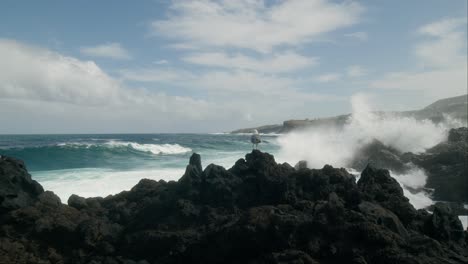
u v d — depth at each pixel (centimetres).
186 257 1095
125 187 2217
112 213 1342
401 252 933
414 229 1108
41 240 1151
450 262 909
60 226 1167
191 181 1312
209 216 1198
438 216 1106
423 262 895
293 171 1331
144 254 1140
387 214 1059
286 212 1099
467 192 2206
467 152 2505
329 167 1316
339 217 1002
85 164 3400
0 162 1338
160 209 1272
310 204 1138
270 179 1260
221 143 6731
